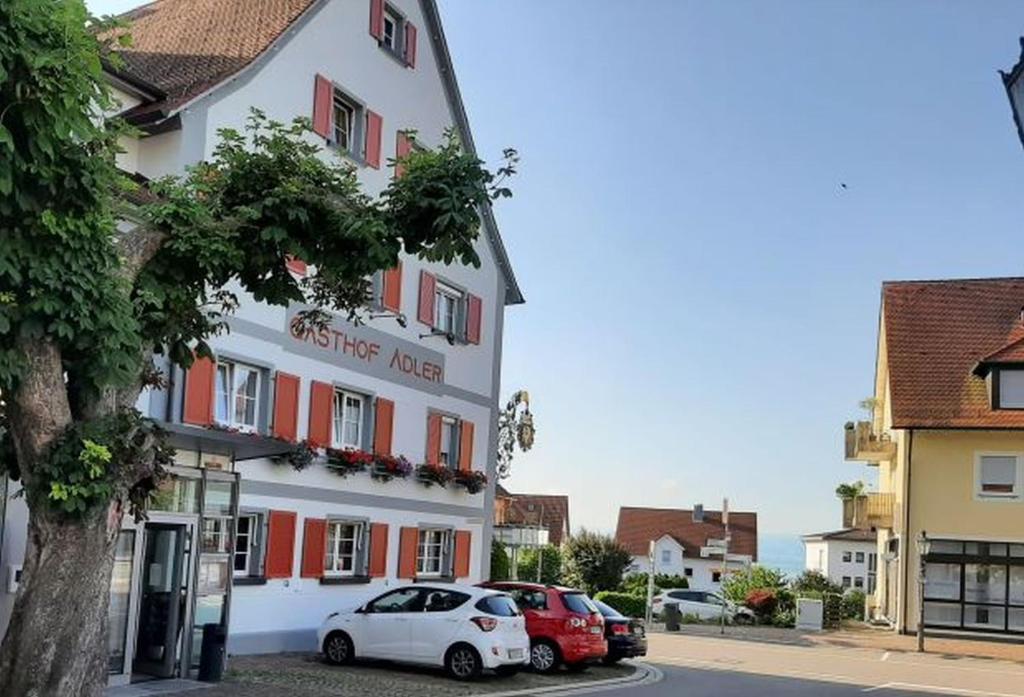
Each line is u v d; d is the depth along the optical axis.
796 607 38.19
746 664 24.50
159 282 9.25
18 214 7.50
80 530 8.08
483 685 16.88
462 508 26.58
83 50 7.36
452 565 26.11
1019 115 7.18
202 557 15.54
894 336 39.12
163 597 14.96
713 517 89.06
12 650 7.97
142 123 17.61
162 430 8.84
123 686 13.84
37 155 7.32
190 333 9.88
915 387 36.88
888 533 40.06
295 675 16.42
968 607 34.94
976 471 35.28
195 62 19.64
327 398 21.33
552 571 49.69
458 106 26.19
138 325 8.35
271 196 9.64
